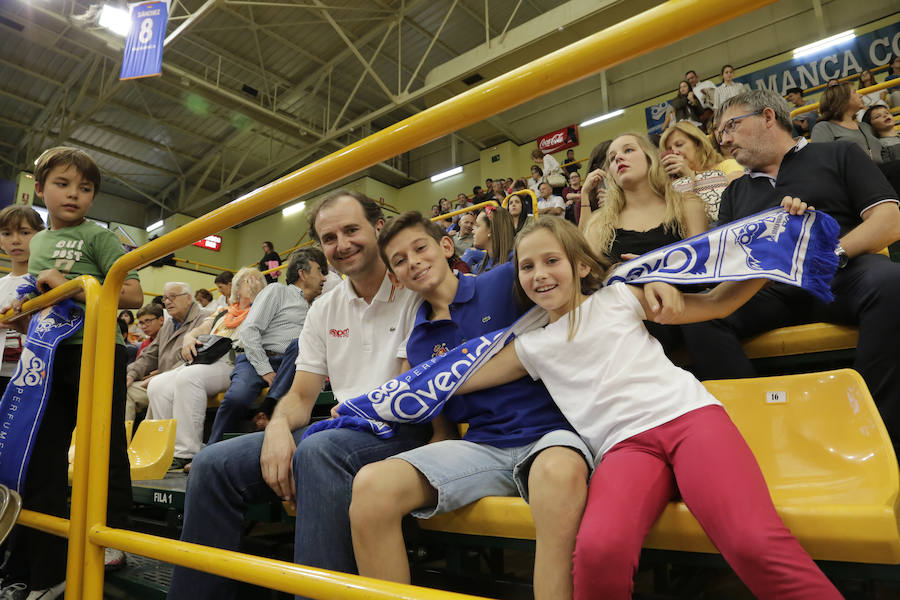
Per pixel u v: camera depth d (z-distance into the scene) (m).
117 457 1.60
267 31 10.60
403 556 1.03
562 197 7.01
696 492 0.86
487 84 0.77
